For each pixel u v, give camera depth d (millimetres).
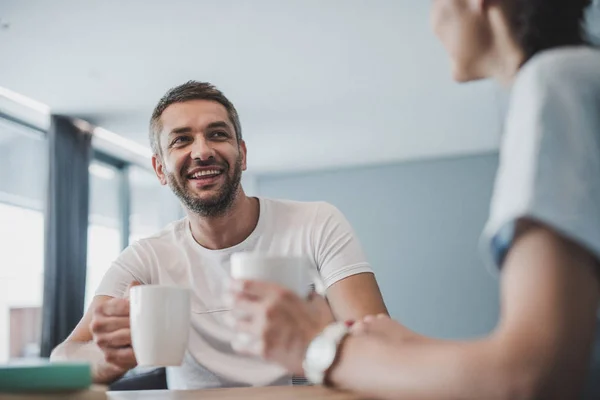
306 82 4664
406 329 921
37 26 3611
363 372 650
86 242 5430
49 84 4574
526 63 653
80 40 3814
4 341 4945
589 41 683
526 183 556
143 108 5164
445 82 4730
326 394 850
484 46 702
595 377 592
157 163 1825
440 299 7066
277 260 756
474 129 6086
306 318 712
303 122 5703
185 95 1695
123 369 1144
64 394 773
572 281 535
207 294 1532
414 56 4195
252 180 7961
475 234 7059
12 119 5270
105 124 5586
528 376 531
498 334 564
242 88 4762
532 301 537
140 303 1018
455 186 7215
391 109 5383
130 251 1635
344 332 698
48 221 5109
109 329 1138
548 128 568
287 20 3594
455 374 566
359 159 7262
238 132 1729
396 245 7332
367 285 1491
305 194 7809
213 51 4031
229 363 1432
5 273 5031
